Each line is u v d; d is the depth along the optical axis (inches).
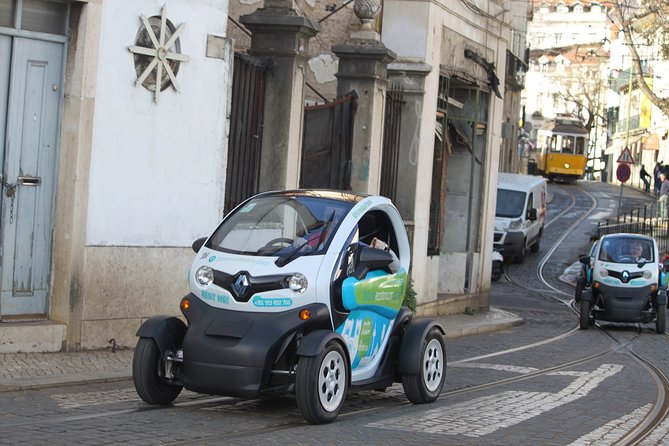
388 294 451.5
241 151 653.3
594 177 4960.6
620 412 481.1
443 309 1008.9
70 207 540.4
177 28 588.7
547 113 6161.4
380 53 772.6
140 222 576.4
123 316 568.1
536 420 442.0
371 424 408.8
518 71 2979.8
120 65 559.5
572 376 612.7
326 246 420.5
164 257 589.6
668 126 3444.9
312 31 677.3
